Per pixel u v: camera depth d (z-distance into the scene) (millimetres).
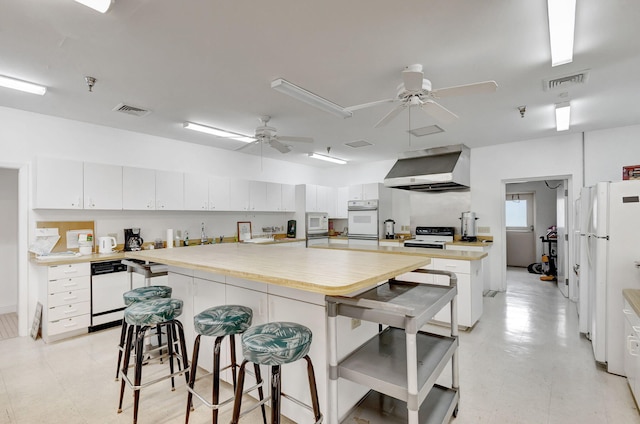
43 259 3311
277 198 6145
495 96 3066
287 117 3707
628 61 2369
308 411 1840
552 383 2387
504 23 1911
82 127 3877
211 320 1794
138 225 4441
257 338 1491
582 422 1926
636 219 2439
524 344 3139
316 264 1949
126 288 3701
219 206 5113
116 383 2420
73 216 3850
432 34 2033
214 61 2375
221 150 5469
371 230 6152
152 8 1749
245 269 1758
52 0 1670
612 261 2521
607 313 2553
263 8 1763
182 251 2783
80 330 3385
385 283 2156
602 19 1863
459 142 5031
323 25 1935
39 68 2457
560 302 4676
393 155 6070
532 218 7816
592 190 2932
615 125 4102
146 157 4477
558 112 3428
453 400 1951
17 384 2406
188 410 1870
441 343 1968
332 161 6715
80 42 2092
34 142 3533
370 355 1782
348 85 2801
